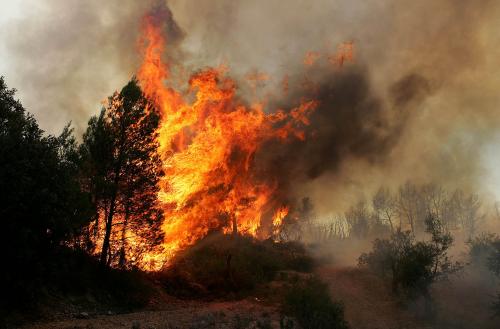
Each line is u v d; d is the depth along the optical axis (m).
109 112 22.22
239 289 25.78
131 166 21.77
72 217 17.05
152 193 22.73
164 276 24.70
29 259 15.27
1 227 14.46
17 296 14.73
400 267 19.62
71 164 18.61
